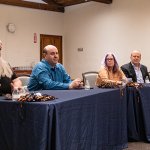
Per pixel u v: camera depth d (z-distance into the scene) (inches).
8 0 278.4
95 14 293.7
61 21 328.2
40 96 76.9
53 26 320.2
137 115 130.2
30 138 71.4
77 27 315.0
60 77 125.6
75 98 82.0
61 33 329.1
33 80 117.3
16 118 73.6
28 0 295.0
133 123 129.4
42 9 307.3
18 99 75.2
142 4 248.7
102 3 284.7
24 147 72.6
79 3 310.0
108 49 282.0
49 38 317.4
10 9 282.8
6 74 95.4
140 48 252.2
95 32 295.1
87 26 303.6
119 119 116.8
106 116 105.2
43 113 69.5
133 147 124.0
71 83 117.3
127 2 261.4
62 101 74.7
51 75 120.7
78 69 318.0
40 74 115.7
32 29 301.1
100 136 100.3
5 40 280.7
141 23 250.4
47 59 120.7
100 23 289.0
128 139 131.3
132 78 171.8
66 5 323.0
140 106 129.2
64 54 332.2
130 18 259.6
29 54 299.6
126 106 126.0
